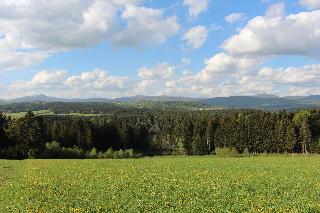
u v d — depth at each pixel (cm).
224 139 13712
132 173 4466
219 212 2188
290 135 12538
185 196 2720
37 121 10594
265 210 2177
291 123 12794
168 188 3125
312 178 3897
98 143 13175
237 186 3244
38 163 6662
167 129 17175
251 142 13262
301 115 13638
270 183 3397
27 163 6731
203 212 2181
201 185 3275
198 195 2752
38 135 10450
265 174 4300
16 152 10112
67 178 3962
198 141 13475
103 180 3719
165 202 2439
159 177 3975
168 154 13300
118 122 14562
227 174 4316
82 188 3172
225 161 7062
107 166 5759
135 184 3381
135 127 14450
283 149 12706
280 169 5084
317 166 5647
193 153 13462
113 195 2770
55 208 2266
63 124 12950
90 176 4122
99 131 13300
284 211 2150
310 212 2195
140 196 2756
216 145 13825
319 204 2330
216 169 5078
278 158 8312
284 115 14300
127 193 2852
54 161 7438
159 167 5459
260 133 13138
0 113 10700
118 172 4622
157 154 13150
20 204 2450
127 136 13750
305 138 12519
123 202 2478
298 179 3769
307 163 6388
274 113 14688
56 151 10431
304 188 3102
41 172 4697
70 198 2658
